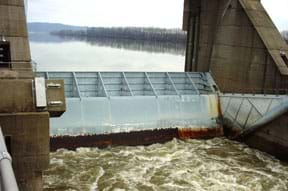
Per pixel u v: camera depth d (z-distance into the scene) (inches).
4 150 305.1
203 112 1103.0
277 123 924.6
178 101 1081.4
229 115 1090.7
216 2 1225.4
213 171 825.5
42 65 2938.0
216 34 1235.2
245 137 1041.5
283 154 910.4
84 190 708.7
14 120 540.4
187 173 806.5
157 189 725.3
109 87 1130.0
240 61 1123.9
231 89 1163.3
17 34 687.1
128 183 745.6
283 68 992.2
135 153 920.3
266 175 816.9
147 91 1170.6
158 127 1026.1
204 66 1306.6
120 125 983.0
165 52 5477.4
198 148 983.6
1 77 586.6
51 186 717.9
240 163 885.2
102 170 803.4
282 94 971.3
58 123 921.5
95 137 946.1
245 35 1101.7
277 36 1072.8
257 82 1064.2
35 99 560.1
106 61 3508.9
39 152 557.0
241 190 738.8
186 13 1386.6
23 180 556.4
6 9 692.7
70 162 839.7
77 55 4082.2
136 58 3981.3
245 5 1107.3
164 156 906.7
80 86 1090.1
